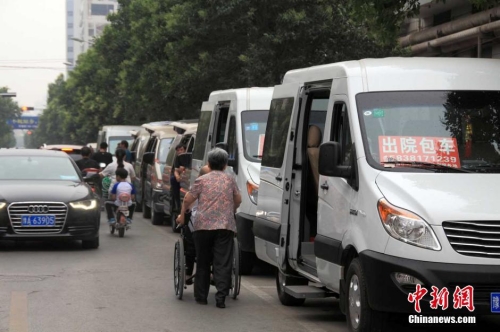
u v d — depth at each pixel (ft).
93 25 572.92
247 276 46.57
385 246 26.81
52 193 54.19
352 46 87.71
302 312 35.65
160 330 31.40
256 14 90.27
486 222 26.14
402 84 30.96
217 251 36.45
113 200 66.23
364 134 29.55
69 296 38.40
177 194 68.08
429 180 27.84
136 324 32.40
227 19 92.38
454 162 29.19
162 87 119.44
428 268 25.94
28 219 53.11
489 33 84.69
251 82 88.07
